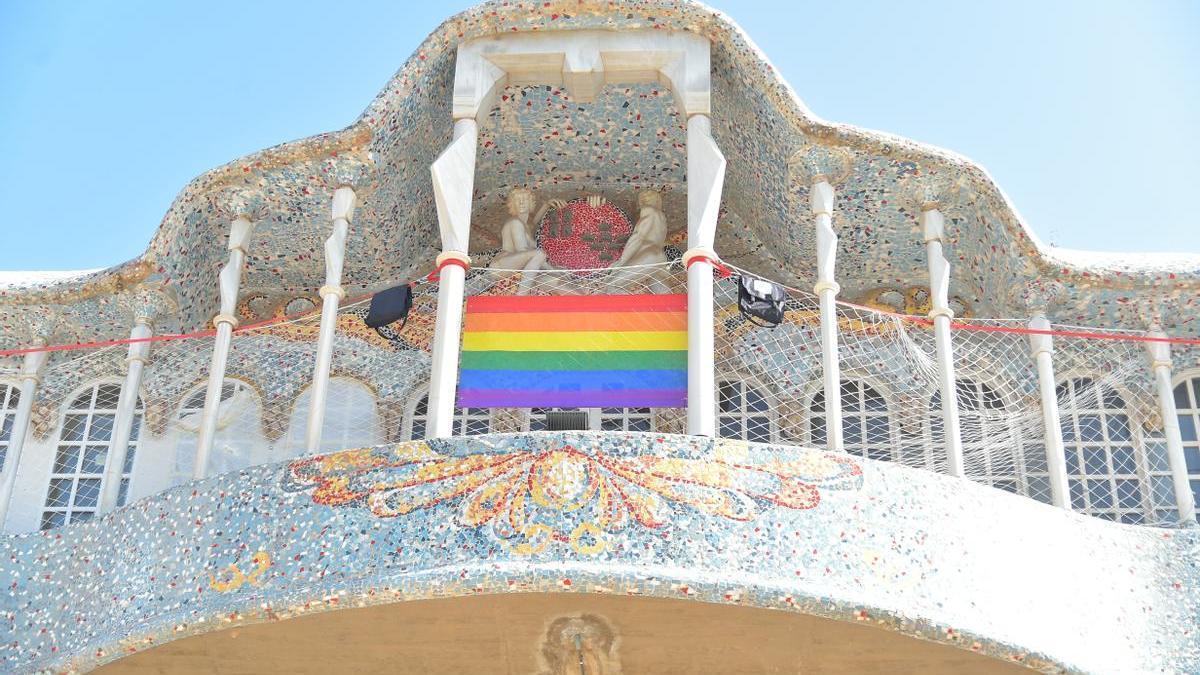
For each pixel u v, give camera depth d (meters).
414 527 11.32
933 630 10.94
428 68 13.96
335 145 13.69
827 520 11.41
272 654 12.59
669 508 11.23
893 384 15.05
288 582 11.31
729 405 15.16
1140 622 11.98
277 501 11.77
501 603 12.18
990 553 11.71
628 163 15.52
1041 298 13.84
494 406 12.97
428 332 15.64
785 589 10.75
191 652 12.61
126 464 14.97
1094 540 12.31
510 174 15.79
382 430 15.24
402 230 15.24
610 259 15.60
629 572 10.73
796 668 12.36
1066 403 14.62
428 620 12.30
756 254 15.81
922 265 15.16
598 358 13.08
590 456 11.42
